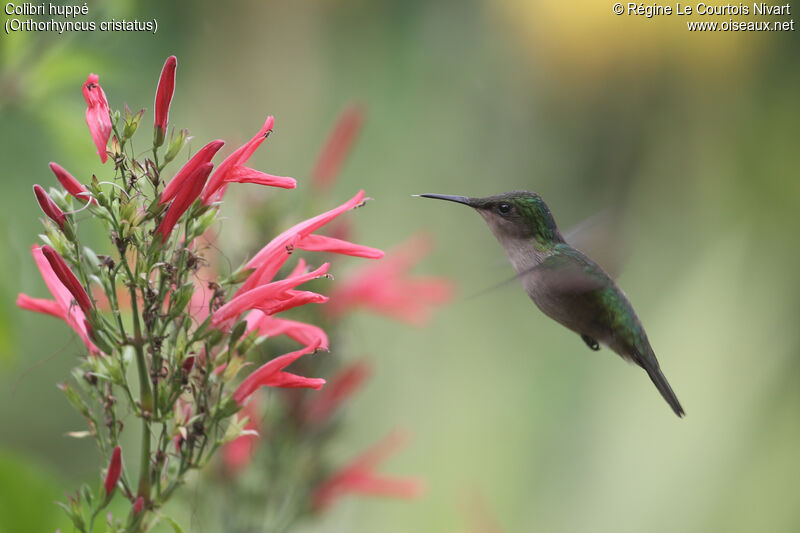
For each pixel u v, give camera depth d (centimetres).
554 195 1141
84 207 384
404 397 1105
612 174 1155
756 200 1174
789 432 1020
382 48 1038
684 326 1078
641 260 1185
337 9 1021
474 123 1090
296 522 653
